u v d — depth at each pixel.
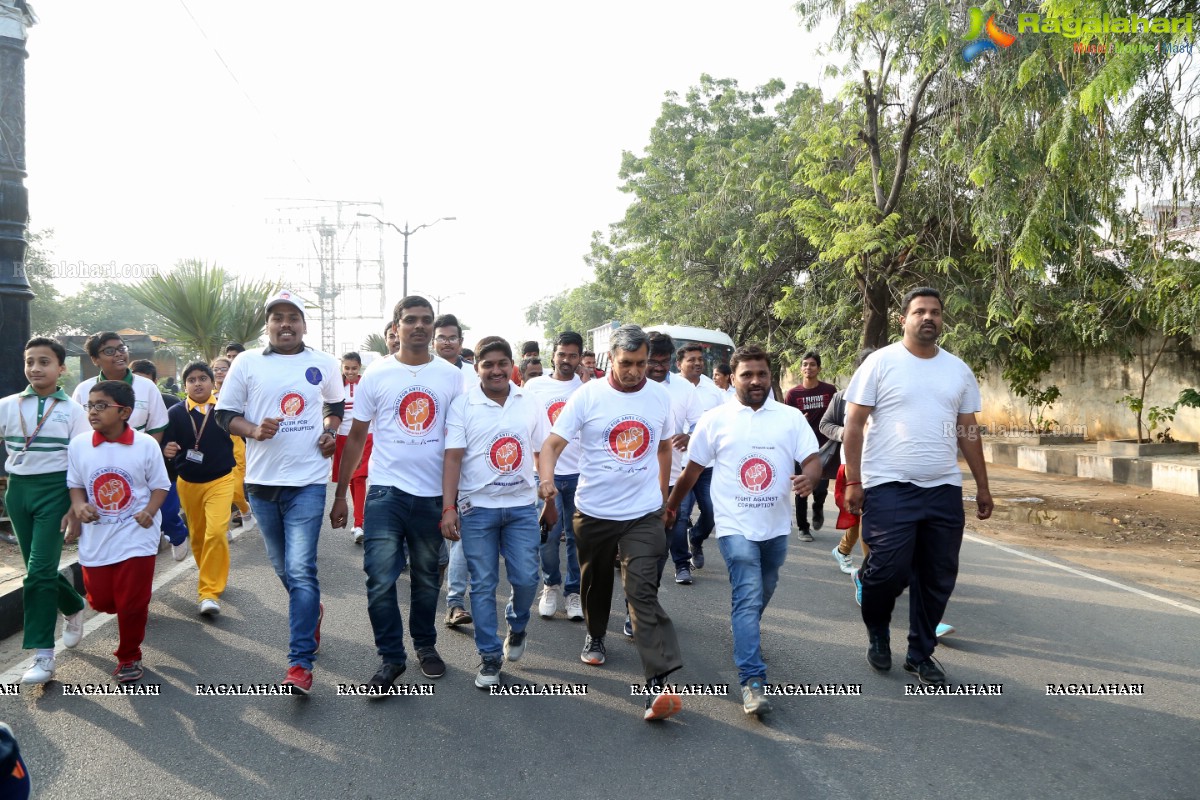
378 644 4.44
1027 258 11.35
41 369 4.77
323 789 3.42
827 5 13.23
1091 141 9.45
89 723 4.02
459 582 5.68
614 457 4.35
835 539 8.66
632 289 31.56
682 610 6.05
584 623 5.80
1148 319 13.43
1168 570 7.50
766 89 27.42
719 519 4.39
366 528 4.47
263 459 4.68
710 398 7.23
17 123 7.64
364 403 4.57
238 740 3.85
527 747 3.81
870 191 14.35
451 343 6.49
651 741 3.88
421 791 3.41
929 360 4.59
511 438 4.53
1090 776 3.52
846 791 3.41
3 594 5.36
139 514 4.48
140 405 5.92
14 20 7.57
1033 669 4.82
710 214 21.11
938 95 12.84
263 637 5.33
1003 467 15.23
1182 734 3.93
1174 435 13.98
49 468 4.73
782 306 17.55
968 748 3.80
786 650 5.17
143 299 13.77
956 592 6.59
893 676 4.72
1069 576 7.17
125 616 4.48
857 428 4.63
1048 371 16.50
